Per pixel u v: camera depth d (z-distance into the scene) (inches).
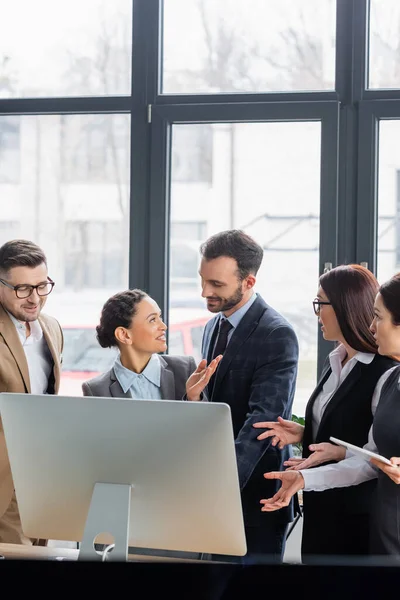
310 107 134.0
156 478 65.5
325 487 84.0
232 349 99.2
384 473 81.0
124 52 141.2
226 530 65.8
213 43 139.3
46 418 66.7
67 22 142.3
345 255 134.8
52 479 68.0
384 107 133.0
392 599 50.6
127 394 95.4
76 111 140.8
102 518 65.9
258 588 52.0
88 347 141.9
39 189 142.6
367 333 88.7
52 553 77.2
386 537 80.6
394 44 134.8
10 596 52.8
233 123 137.6
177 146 139.6
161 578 52.6
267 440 94.3
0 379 106.0
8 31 143.4
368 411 87.9
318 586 51.3
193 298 139.7
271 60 137.8
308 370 136.0
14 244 106.4
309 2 136.6
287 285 136.6
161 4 140.2
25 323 109.3
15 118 142.9
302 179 135.9
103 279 141.8
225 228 138.5
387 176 134.6
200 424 63.3
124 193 141.2
